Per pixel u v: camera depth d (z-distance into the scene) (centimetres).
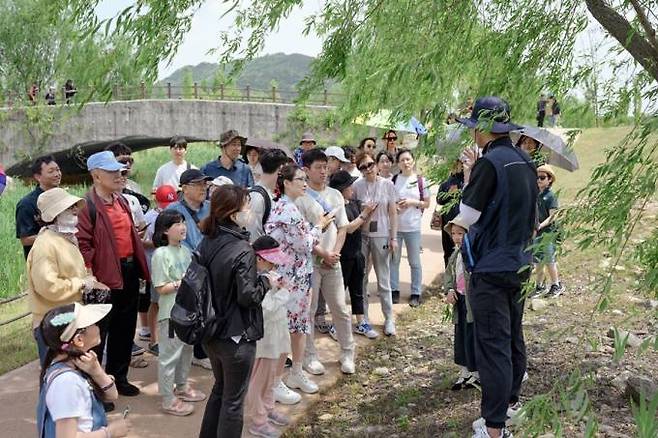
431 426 481
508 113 390
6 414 493
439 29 425
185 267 491
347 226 579
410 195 766
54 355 296
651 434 186
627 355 552
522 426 239
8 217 1234
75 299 430
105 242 483
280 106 2333
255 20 460
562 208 259
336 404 535
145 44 388
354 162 759
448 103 428
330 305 574
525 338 636
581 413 227
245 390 390
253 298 369
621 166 235
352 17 459
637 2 331
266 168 527
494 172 381
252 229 486
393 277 795
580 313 685
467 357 512
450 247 741
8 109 2281
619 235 229
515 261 384
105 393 306
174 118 2503
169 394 489
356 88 463
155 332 614
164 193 651
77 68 396
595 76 386
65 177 2614
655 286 235
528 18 410
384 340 675
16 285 888
